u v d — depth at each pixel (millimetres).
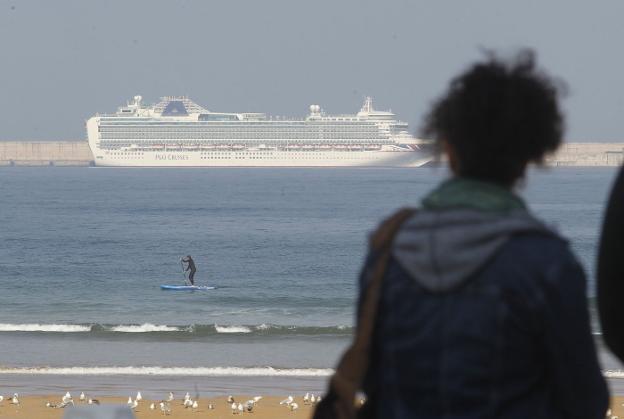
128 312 168000
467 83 11430
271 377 99000
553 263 10414
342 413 11180
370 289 11195
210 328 139875
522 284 10383
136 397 84500
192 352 118438
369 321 11141
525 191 11781
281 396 86188
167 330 138625
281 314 164000
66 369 102688
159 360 112125
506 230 10602
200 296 190875
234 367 105000
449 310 10609
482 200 10977
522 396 10500
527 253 10484
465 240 10617
